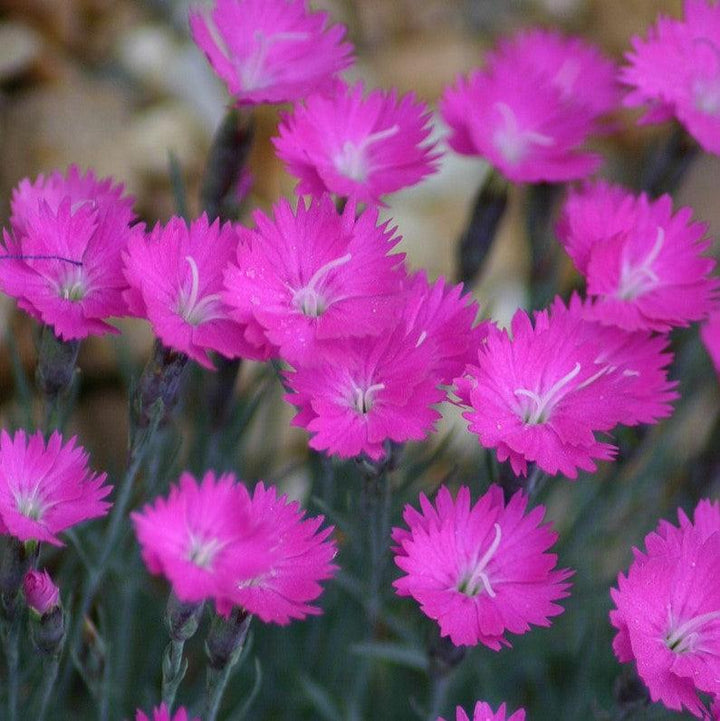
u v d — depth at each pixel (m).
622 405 0.52
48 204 0.54
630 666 0.52
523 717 0.50
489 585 0.51
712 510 0.53
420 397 0.51
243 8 0.56
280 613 0.50
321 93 0.56
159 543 0.49
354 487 0.57
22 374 0.58
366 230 0.52
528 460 0.52
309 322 0.51
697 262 0.55
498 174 0.58
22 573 0.52
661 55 0.58
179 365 0.52
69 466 0.51
